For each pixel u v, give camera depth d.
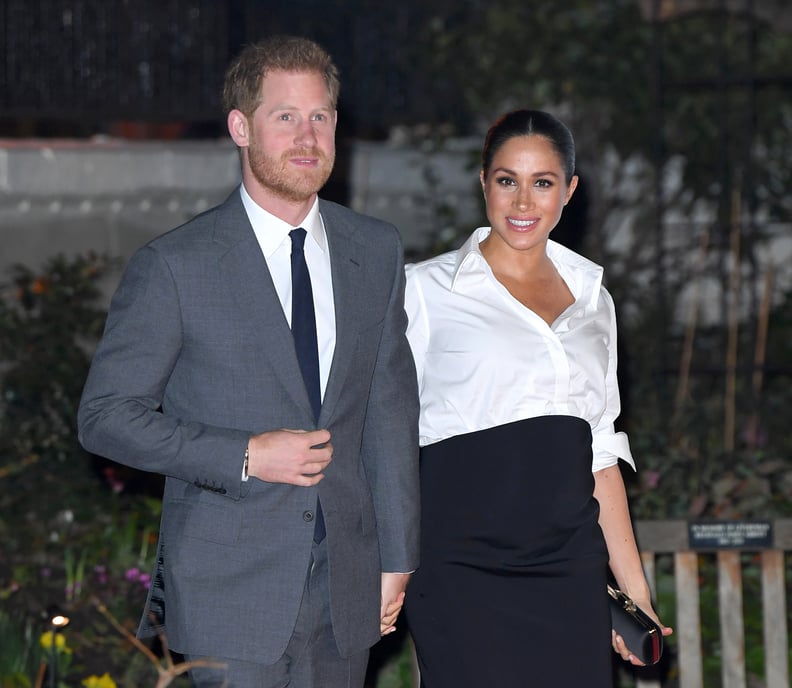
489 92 19.84
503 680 7.94
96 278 17.27
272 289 7.22
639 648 8.18
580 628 7.99
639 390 17.73
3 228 17.55
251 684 7.18
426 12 20.11
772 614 9.91
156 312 7.06
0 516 14.48
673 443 16.48
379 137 20.61
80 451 15.12
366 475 7.76
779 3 20.70
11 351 16.00
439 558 8.09
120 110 18.84
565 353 8.19
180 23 19.02
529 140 8.13
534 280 8.45
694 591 9.86
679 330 20.31
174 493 7.38
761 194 20.48
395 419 7.73
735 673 9.91
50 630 11.52
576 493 8.09
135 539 13.91
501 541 8.02
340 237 7.63
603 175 20.25
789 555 13.34
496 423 8.12
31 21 18.44
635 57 19.61
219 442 6.97
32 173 17.69
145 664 11.91
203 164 18.69
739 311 20.44
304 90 7.10
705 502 13.77
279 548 7.18
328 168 7.24
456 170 19.94
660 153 18.75
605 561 8.16
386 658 12.12
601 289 8.62
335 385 7.30
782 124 20.34
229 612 7.14
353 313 7.44
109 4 18.75
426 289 8.29
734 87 20.14
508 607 7.98
